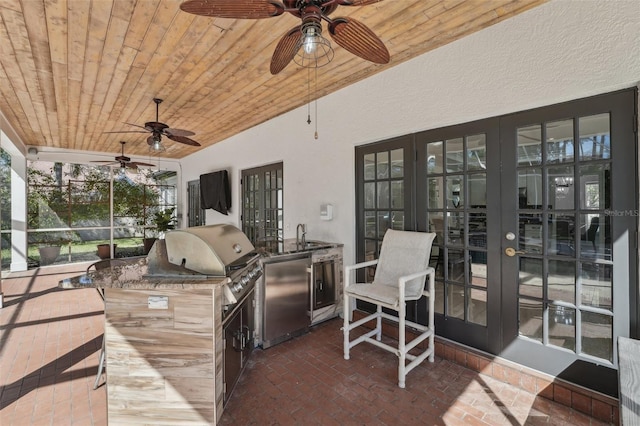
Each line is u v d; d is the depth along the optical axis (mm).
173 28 2375
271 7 1523
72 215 7543
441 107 2793
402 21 2385
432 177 2936
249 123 5129
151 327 1833
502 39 2410
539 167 2305
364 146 3537
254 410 2035
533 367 2322
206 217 7207
